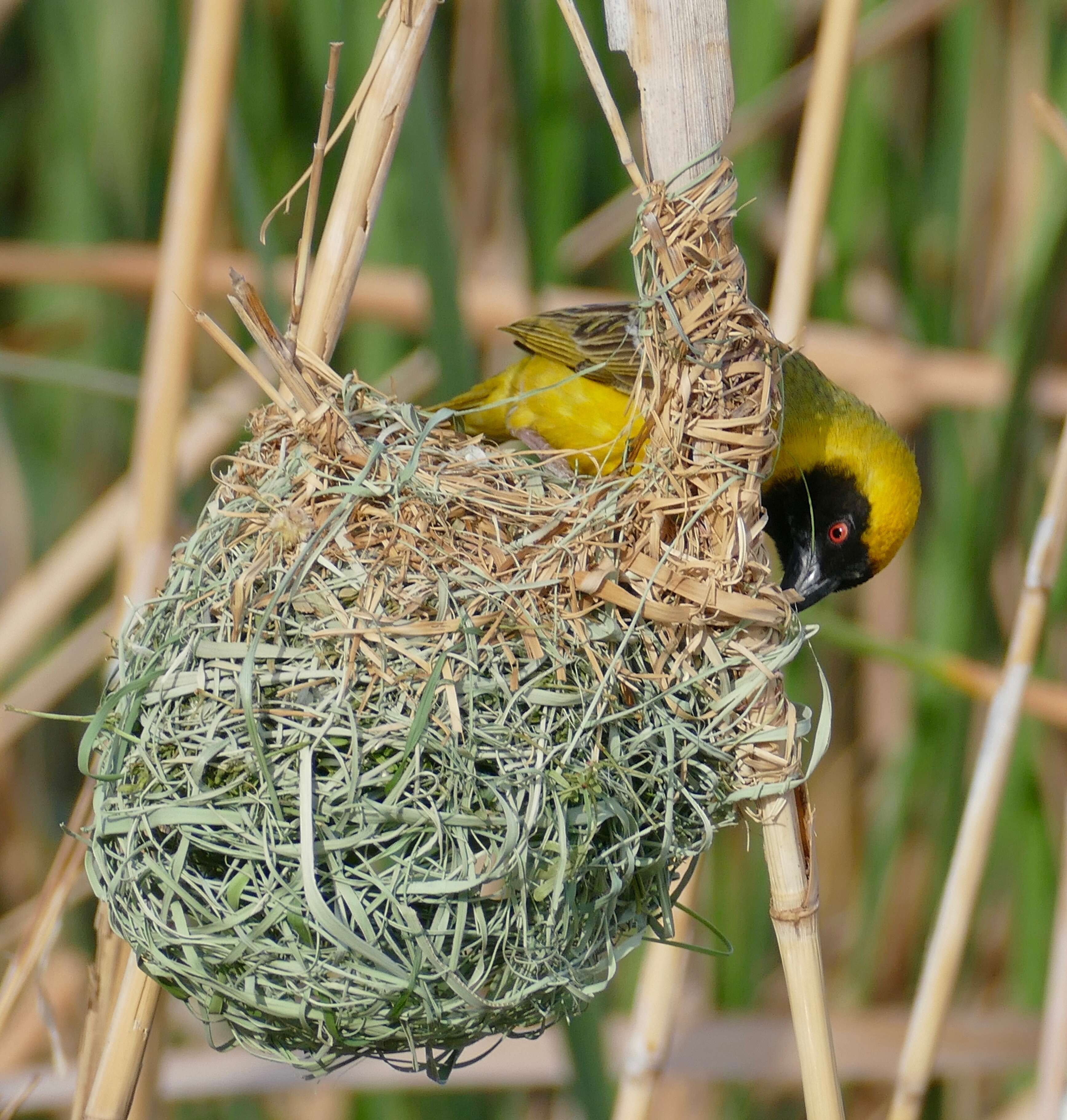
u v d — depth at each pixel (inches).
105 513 362.9
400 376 380.5
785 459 343.0
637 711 203.3
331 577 199.2
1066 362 452.4
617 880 197.0
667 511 210.1
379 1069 354.9
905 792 424.5
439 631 194.2
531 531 210.5
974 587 403.5
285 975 187.9
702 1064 361.7
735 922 414.0
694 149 206.4
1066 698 330.3
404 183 394.3
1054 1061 268.5
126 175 439.5
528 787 191.3
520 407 340.2
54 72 460.1
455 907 188.2
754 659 209.3
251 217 308.0
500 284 406.3
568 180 389.1
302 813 182.4
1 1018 240.2
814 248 271.7
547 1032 371.2
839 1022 395.9
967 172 445.1
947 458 419.5
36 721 374.6
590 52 204.8
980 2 413.4
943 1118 452.8
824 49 269.4
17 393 482.6
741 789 217.2
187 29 399.2
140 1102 263.1
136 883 191.8
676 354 209.9
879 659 422.3
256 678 190.1
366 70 374.9
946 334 440.8
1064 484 275.1
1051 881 421.7
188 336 252.2
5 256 365.4
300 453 209.5
